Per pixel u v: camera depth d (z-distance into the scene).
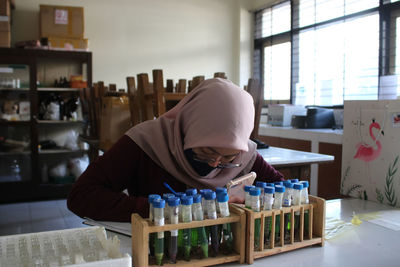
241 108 0.98
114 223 1.04
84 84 3.85
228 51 4.89
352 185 1.53
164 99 1.94
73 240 0.76
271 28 4.73
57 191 3.77
